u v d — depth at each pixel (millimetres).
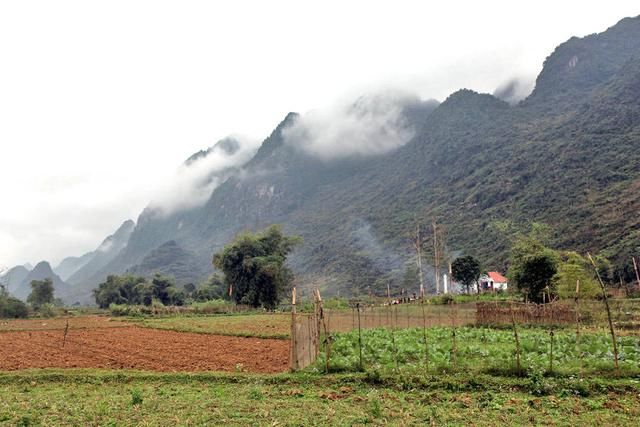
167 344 31016
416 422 11273
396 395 14188
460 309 46406
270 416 12031
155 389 16656
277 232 90188
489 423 11055
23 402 14508
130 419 12094
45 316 86688
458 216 139250
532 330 29875
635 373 14883
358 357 20125
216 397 14742
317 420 11531
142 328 45125
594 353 19344
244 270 83938
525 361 16453
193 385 17438
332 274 145875
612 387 13805
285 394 14930
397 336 26469
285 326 43000
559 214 103062
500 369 15602
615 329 28625
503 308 34156
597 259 61875
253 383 17016
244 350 27453
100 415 12633
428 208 163500
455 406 12789
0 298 89312
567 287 40656
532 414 11727
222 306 80125
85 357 25859
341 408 12773
